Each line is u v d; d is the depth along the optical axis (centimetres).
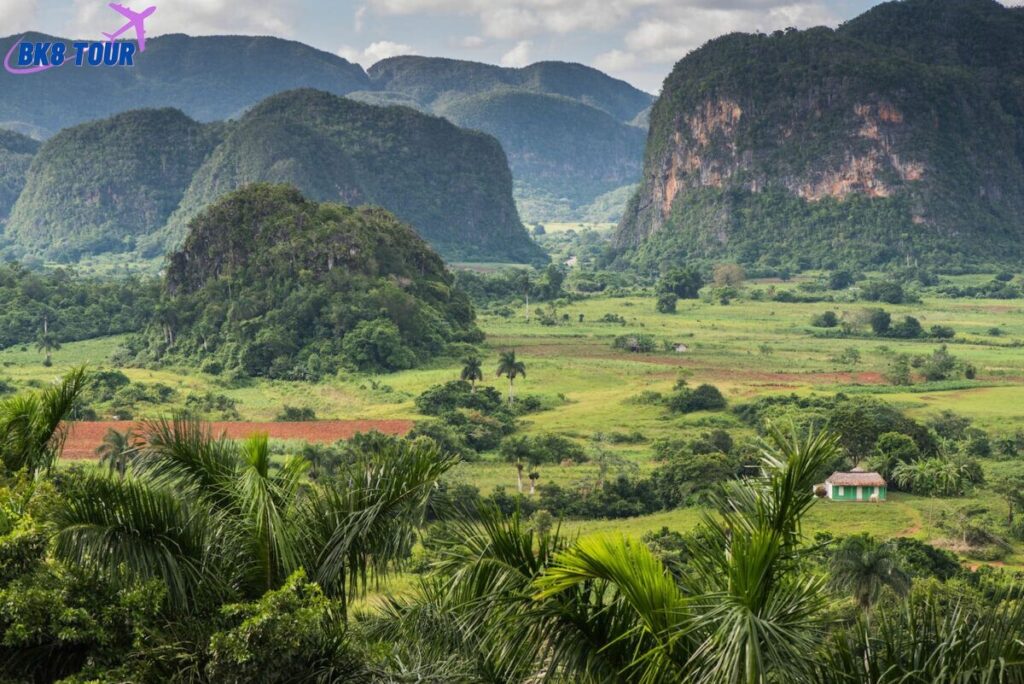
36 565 1313
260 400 11850
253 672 1155
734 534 979
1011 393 11681
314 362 13438
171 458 1346
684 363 13975
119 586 1259
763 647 932
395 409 10981
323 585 1266
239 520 1305
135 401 10912
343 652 1212
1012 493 6288
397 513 1309
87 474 1470
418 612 1280
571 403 11150
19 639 1249
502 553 1145
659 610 991
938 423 9375
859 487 6675
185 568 1258
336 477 1396
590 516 6369
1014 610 1073
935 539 5716
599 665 1075
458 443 8325
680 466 6675
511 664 1105
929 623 1088
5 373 12788
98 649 1264
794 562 1006
